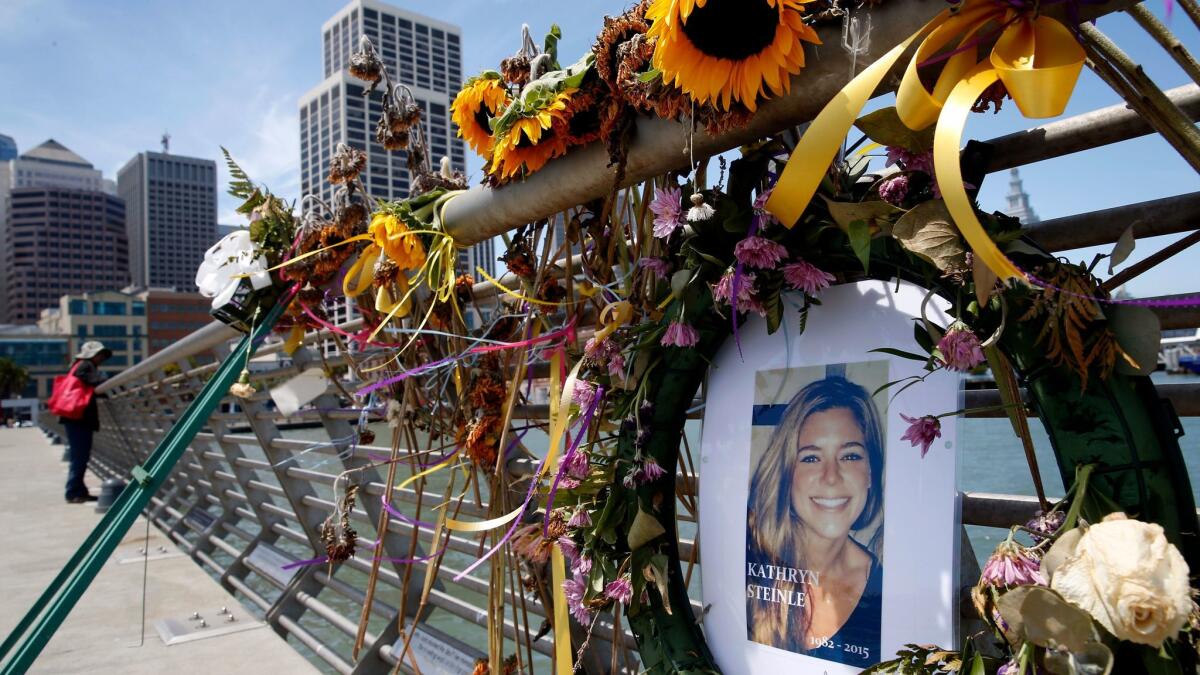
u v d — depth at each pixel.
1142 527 0.65
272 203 2.14
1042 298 0.78
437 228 1.61
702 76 0.89
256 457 6.32
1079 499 0.74
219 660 2.97
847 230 0.89
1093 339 0.76
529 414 1.88
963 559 1.09
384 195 2.33
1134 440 0.76
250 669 2.88
